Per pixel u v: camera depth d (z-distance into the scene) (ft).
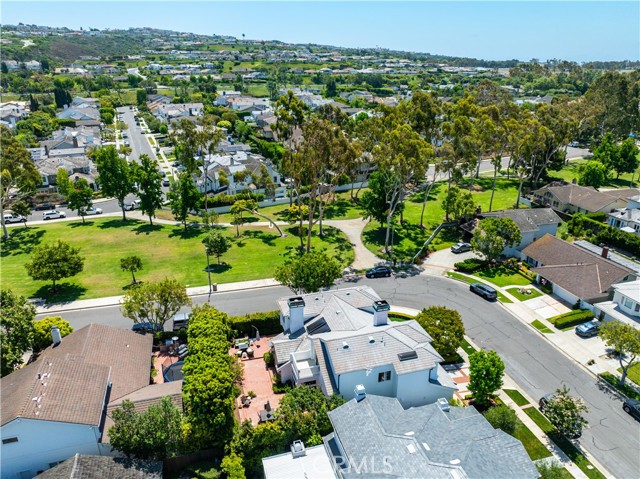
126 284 209.77
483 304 192.54
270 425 114.21
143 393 125.59
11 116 557.33
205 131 298.35
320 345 134.10
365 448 99.25
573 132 384.88
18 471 108.78
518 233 223.92
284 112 264.52
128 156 463.01
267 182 335.47
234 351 159.33
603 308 174.91
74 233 272.51
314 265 173.58
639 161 433.48
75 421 107.96
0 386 122.62
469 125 280.10
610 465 115.55
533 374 149.28
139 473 103.86
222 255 242.37
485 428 104.88
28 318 147.33
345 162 237.86
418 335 142.31
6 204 286.25
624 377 142.20
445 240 259.80
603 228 258.57
